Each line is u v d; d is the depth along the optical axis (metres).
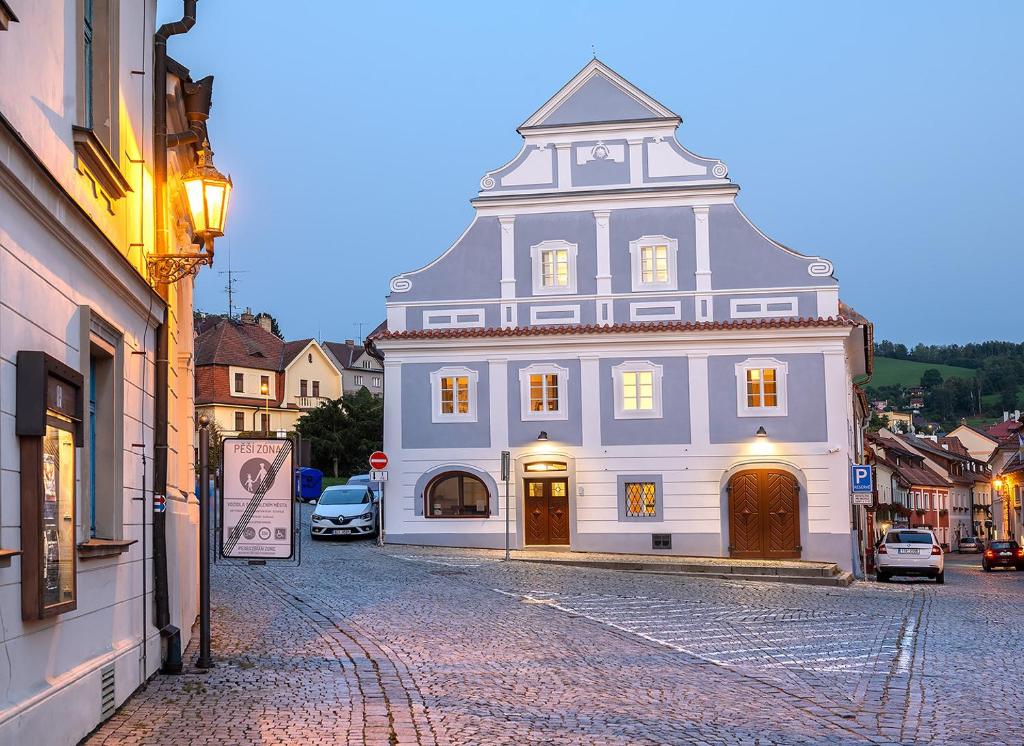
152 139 12.51
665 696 11.65
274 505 13.61
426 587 23.23
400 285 38.66
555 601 21.55
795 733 9.82
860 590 28.58
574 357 37.53
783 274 37.22
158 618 12.21
